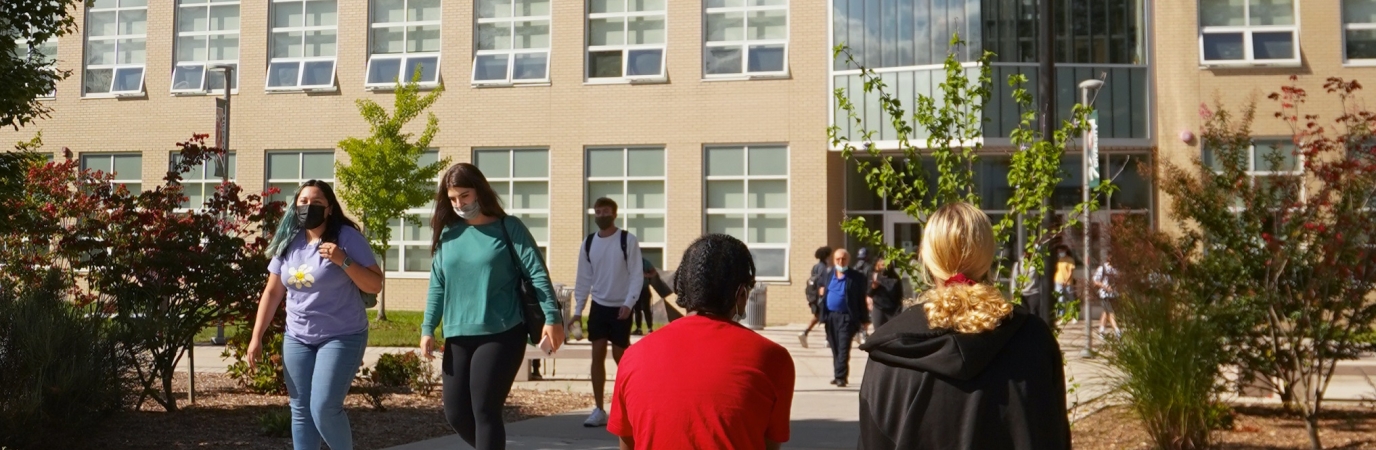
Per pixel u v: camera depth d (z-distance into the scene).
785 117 23.34
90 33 27.12
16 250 9.64
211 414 9.10
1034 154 7.97
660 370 3.16
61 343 7.46
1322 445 7.77
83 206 9.37
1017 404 2.88
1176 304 7.54
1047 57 10.05
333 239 5.94
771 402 3.17
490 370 5.69
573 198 24.34
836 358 12.16
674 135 23.92
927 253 3.23
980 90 8.14
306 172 25.73
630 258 8.80
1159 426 7.17
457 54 25.02
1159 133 21.78
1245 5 21.70
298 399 5.98
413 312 24.59
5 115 8.95
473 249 5.80
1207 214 8.53
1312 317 8.16
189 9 26.70
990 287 3.06
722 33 23.84
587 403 10.40
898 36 22.05
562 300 18.06
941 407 2.91
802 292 23.14
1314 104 21.31
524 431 8.62
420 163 24.98
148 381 8.86
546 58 24.67
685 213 23.77
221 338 17.44
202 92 26.41
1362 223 8.09
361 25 25.53
